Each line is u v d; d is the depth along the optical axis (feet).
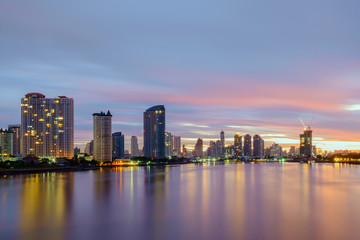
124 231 278.05
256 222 307.58
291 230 280.51
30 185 622.95
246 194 493.77
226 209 370.32
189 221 311.68
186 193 505.66
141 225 297.33
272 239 256.52
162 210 364.38
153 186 612.29
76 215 338.34
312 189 561.02
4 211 358.43
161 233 271.90
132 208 376.07
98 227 290.35
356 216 333.83
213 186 611.88
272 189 561.02
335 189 562.25
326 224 300.40
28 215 338.34
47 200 432.25
